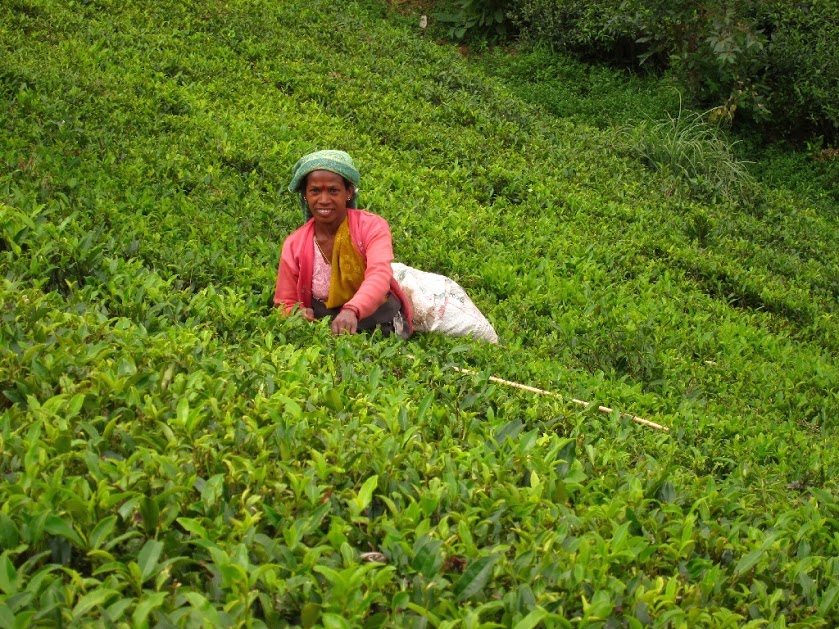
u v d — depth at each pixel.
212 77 9.78
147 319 4.04
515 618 2.13
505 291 6.72
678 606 2.49
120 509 2.25
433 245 6.96
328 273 4.96
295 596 2.11
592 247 7.95
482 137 10.16
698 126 12.49
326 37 12.30
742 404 5.59
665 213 9.60
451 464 2.86
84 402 2.81
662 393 5.49
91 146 6.86
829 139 13.49
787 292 8.23
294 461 2.71
